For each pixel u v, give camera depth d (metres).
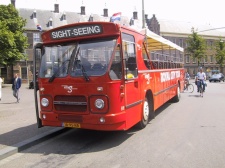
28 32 52.12
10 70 49.34
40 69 7.06
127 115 6.75
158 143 6.74
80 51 6.65
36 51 7.14
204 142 6.74
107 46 6.45
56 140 7.39
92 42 6.60
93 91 6.32
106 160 5.62
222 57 69.31
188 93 20.62
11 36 35.12
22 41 39.41
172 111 11.61
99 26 6.51
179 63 16.03
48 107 6.93
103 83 6.24
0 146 6.49
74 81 6.51
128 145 6.66
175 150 6.14
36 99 7.21
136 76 7.52
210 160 5.44
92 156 5.93
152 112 9.31
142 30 8.66
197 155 5.77
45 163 5.59
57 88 6.74
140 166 5.20
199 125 8.71
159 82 10.40
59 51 6.89
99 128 6.30
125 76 6.65
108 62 6.33
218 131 7.85
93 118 6.32
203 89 18.27
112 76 6.29
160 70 10.62
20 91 26.98
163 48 11.64
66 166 5.37
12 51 37.06
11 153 6.19
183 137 7.25
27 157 6.02
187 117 10.16
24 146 6.60
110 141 7.09
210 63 79.00
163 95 11.16
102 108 6.26
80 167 5.28
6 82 49.09
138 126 8.21
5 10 39.47
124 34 6.84
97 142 7.05
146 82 8.53
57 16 57.22
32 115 10.79
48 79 6.87
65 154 6.15
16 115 10.85
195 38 62.06
